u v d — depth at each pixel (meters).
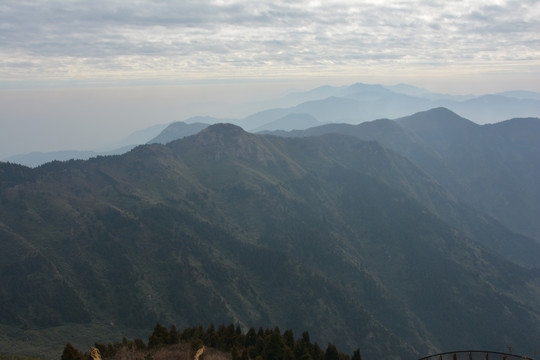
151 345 50.62
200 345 46.69
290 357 46.81
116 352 45.53
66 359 36.69
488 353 33.53
